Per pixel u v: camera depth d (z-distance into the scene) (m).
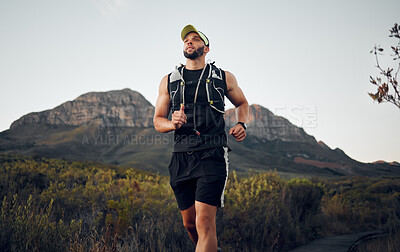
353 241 7.32
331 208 13.07
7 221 3.32
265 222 6.09
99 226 4.53
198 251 2.52
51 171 9.86
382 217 13.20
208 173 2.70
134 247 3.93
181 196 2.98
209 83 2.90
